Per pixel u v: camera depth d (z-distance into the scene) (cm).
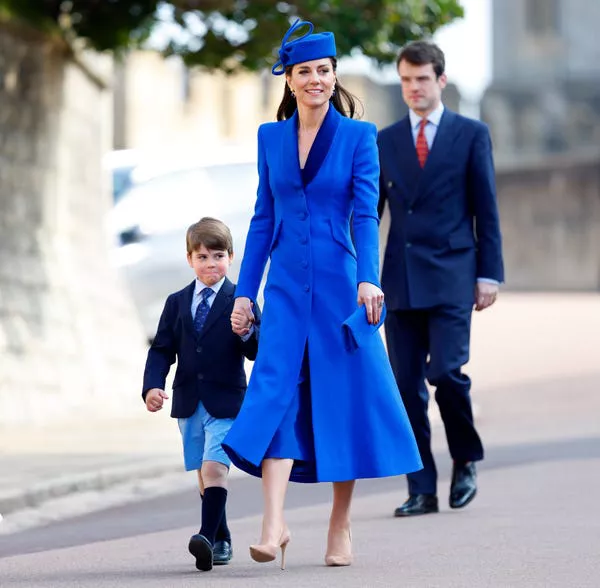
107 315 2959
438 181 1533
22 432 2380
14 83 2666
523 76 11238
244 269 1174
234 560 1251
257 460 1099
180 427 1244
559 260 8750
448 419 1534
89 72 2962
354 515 1534
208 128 7000
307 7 2498
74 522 1622
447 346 1512
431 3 2520
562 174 8725
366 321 1125
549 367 3666
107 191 3117
